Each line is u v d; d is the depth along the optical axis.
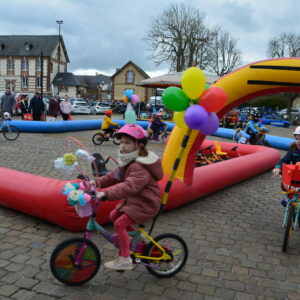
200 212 5.34
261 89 4.92
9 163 7.86
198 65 38.84
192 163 5.32
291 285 3.34
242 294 3.14
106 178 3.10
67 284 3.08
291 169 3.95
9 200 4.58
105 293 3.04
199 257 3.83
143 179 2.81
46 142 11.61
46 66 57.47
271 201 6.19
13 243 3.90
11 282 3.13
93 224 3.04
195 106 3.19
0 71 58.62
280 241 4.39
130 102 3.40
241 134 12.24
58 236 4.11
